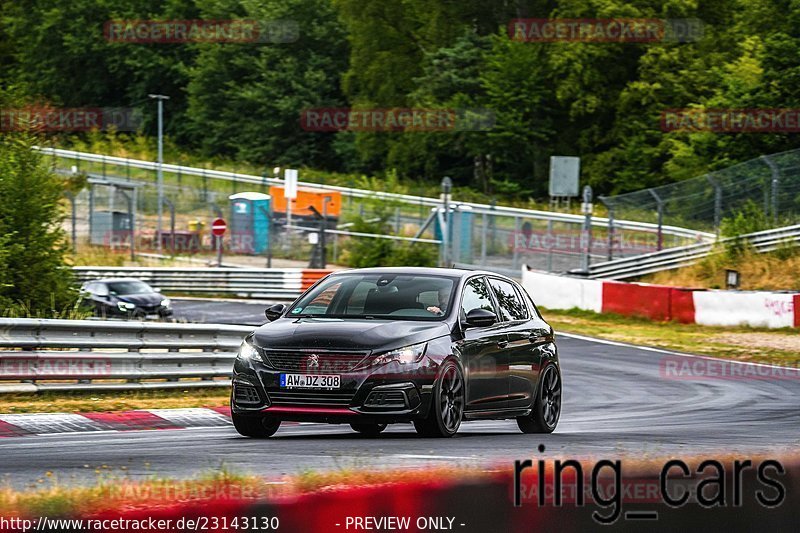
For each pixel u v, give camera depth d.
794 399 57.53
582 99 199.00
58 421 40.84
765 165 126.31
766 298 100.50
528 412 39.72
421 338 34.88
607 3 195.12
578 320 112.62
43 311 68.94
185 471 26.92
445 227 141.25
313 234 149.12
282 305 37.75
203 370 54.47
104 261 156.00
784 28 163.00
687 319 105.56
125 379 50.41
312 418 34.12
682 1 192.38
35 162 71.12
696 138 162.50
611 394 60.94
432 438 35.09
